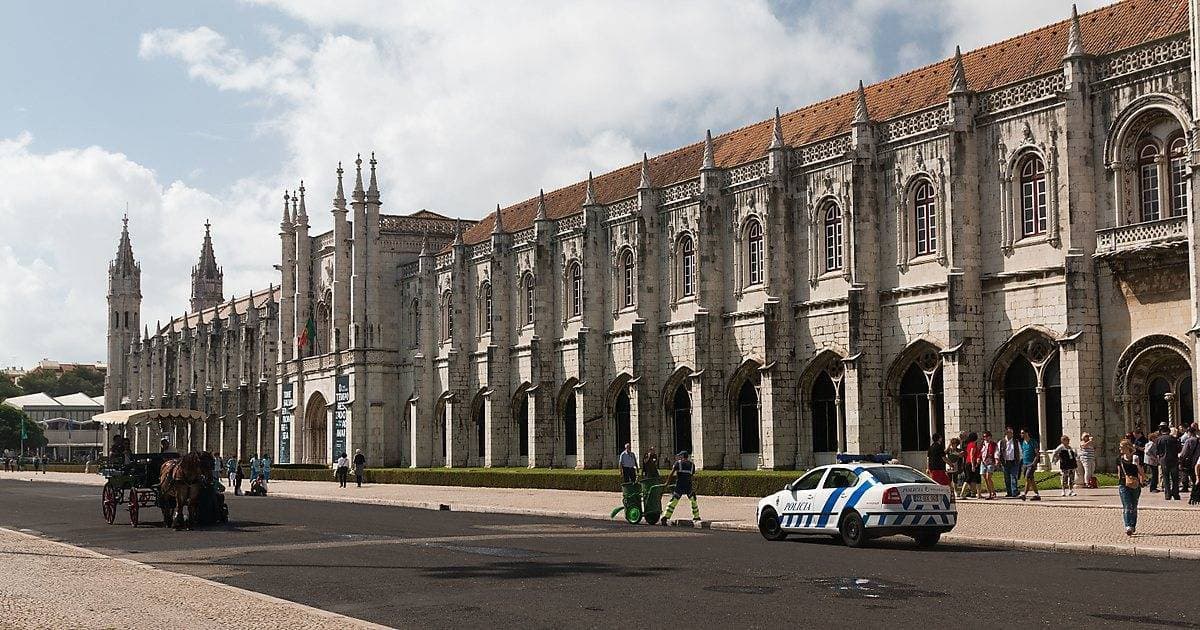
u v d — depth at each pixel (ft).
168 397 531.91
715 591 77.46
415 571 91.20
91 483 342.64
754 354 229.86
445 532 132.36
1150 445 150.51
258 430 426.92
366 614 69.56
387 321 362.53
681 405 250.98
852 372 202.18
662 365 253.85
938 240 194.18
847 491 111.34
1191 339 156.04
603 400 270.87
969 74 206.69
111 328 593.42
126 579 81.56
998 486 173.99
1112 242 166.30
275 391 419.33
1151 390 166.09
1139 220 167.22
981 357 186.29
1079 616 65.36
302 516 167.12
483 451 318.04
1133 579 81.66
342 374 364.58
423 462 338.54
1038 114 180.04
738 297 234.38
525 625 64.80
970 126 188.24
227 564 99.50
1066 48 190.19
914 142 199.52
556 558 100.22
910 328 199.11
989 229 187.52
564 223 287.69
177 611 65.67
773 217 222.28
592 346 269.85
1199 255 150.92
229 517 165.37
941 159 194.39
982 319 186.80
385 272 363.76
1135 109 166.09
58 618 63.46
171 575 83.97
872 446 201.16
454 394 322.14
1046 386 178.09
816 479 117.08
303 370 393.09
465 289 326.03
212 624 61.00
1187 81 159.43
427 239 344.90
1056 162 177.06
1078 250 169.78
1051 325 176.96
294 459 393.09
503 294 308.40
